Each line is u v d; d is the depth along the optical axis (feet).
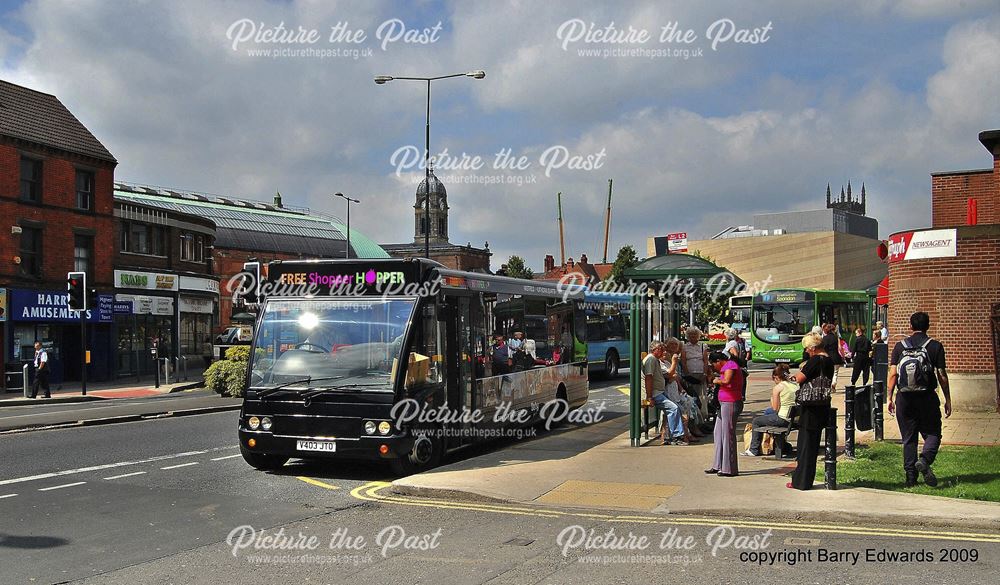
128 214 129.80
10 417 65.72
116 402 85.76
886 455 39.37
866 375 72.79
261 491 34.47
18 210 108.37
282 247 238.68
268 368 38.42
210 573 22.58
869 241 289.12
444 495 32.63
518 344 50.31
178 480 37.11
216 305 153.79
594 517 28.81
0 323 105.19
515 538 25.98
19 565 23.43
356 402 36.70
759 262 277.03
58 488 35.22
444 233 319.27
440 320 40.22
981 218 81.82
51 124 115.55
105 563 23.62
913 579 21.01
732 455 35.22
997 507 27.73
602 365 100.89
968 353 55.06
